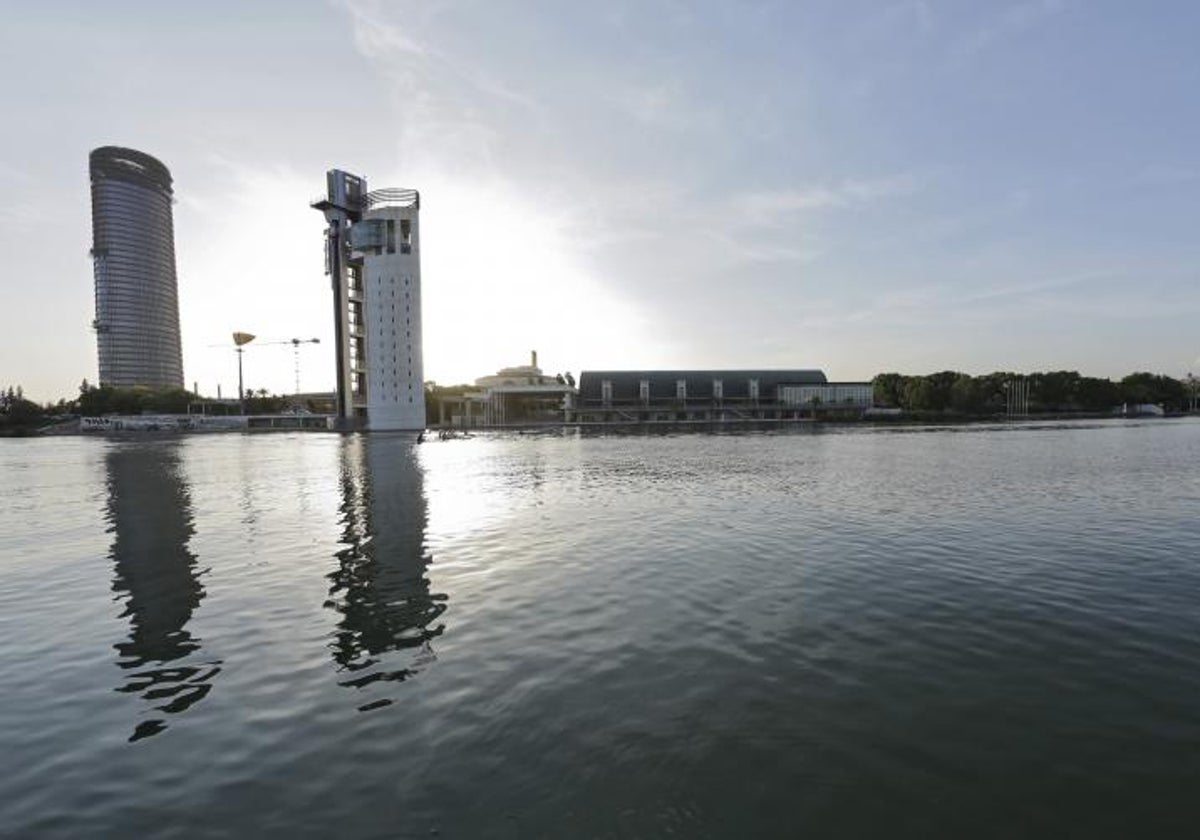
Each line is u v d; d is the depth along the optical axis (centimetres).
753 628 1455
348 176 16212
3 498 4184
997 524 2727
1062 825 783
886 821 789
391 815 807
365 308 15675
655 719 1037
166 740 1007
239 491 4334
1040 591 1736
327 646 1396
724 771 893
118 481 5188
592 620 1525
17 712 1115
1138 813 803
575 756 932
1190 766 899
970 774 885
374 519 3095
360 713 1077
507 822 789
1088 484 4059
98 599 1811
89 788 884
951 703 1086
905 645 1345
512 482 4638
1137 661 1255
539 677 1203
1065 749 945
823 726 1012
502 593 1770
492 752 946
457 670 1245
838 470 5188
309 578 1989
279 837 771
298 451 8944
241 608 1691
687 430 14725
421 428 15512
